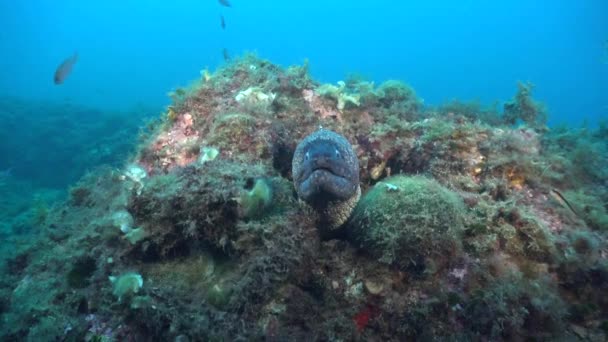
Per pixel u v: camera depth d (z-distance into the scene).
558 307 0.54
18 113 3.50
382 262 0.58
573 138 0.90
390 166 0.91
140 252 0.61
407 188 0.59
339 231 0.68
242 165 0.65
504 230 0.60
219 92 0.92
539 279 0.57
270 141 0.80
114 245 0.62
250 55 1.08
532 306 0.54
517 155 0.73
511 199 0.65
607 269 0.57
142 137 0.99
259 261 0.56
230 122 0.77
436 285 0.56
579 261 0.58
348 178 0.60
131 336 0.56
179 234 0.60
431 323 0.54
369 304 0.58
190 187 0.56
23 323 0.61
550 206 0.68
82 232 0.67
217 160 0.66
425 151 0.82
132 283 0.55
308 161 0.58
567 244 0.61
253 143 0.77
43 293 0.63
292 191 0.68
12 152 2.95
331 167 0.58
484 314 0.53
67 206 0.86
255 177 0.61
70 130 3.21
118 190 0.76
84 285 0.63
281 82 0.96
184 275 0.59
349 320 0.56
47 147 2.99
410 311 0.55
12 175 2.69
